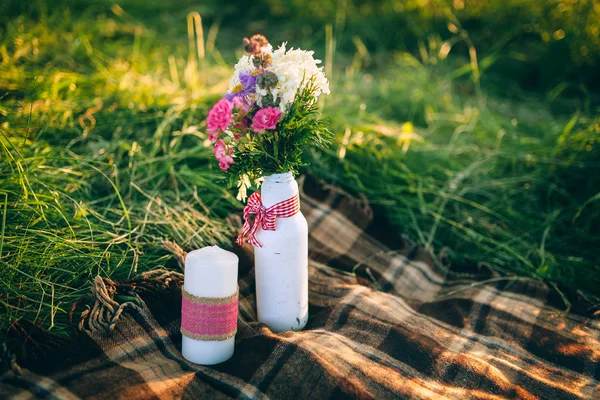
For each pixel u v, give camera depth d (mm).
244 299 2150
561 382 1922
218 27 5078
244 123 1789
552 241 2797
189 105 3121
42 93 3010
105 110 3051
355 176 2885
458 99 4031
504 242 2785
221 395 1679
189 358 1813
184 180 2670
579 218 2871
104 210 2404
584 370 1990
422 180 3035
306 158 2943
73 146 2818
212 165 2764
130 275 2098
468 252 2764
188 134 2982
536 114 3920
